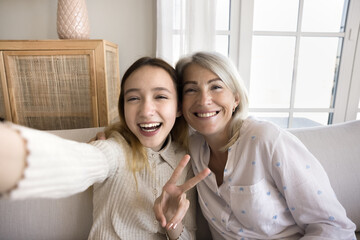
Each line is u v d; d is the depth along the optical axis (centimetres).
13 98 118
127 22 157
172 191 55
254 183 65
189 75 69
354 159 90
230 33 165
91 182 40
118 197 65
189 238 73
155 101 64
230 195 68
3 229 78
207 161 77
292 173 62
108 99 125
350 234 62
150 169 69
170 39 149
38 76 117
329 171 88
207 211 75
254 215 65
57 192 28
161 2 144
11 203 79
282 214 69
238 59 169
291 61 173
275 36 169
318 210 61
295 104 181
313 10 165
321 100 180
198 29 148
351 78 173
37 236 80
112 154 59
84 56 116
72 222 80
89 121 124
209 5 145
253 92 178
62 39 116
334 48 171
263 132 66
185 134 81
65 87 120
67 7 120
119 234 64
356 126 99
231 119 77
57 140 30
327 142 92
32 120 123
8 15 152
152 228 68
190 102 70
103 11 155
